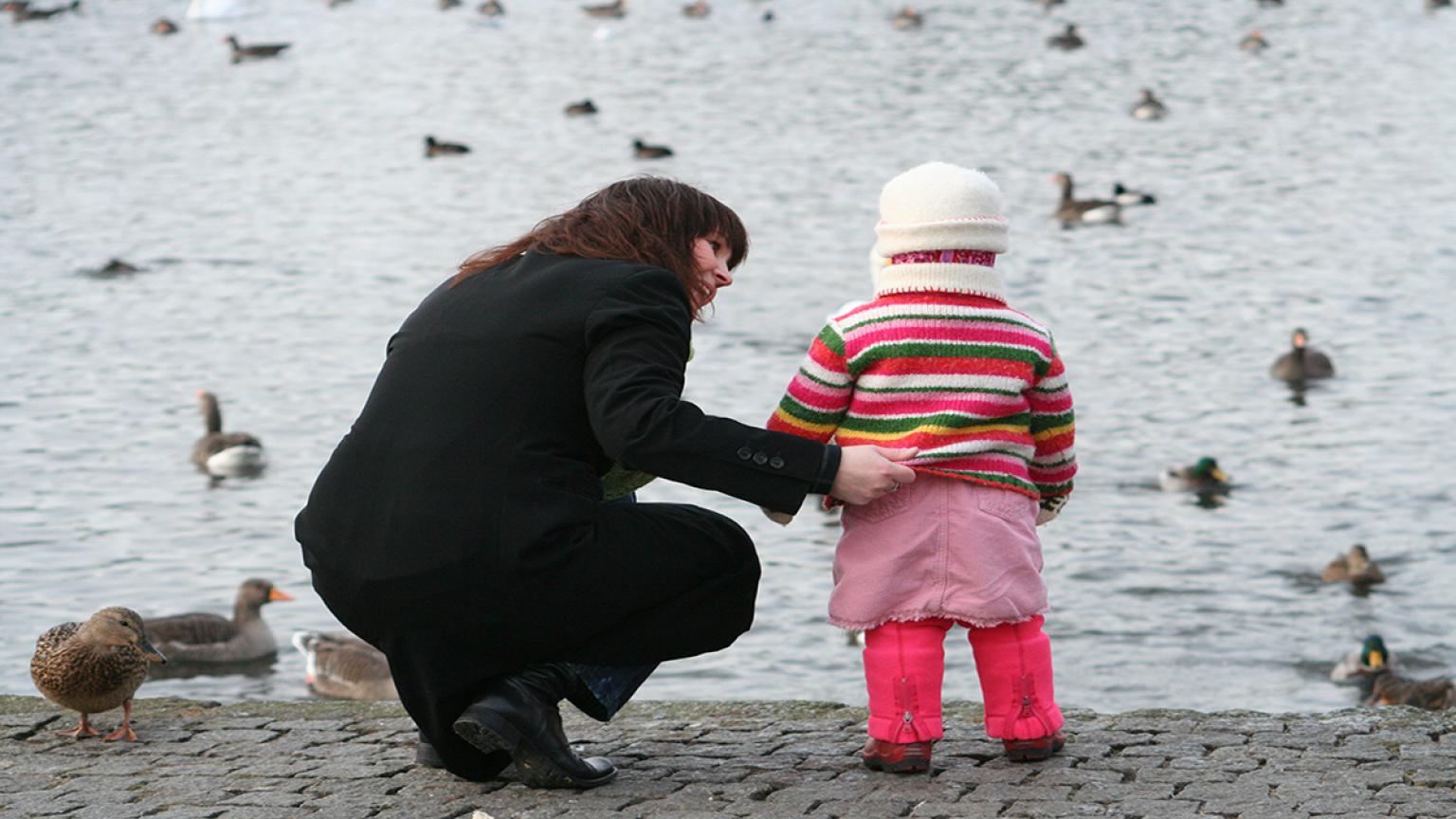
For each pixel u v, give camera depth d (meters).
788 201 51.41
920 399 5.87
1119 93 73.94
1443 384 31.56
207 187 55.62
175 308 38.78
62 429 29.58
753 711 7.03
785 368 32.50
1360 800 5.59
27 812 5.83
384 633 5.65
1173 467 26.19
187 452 28.47
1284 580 22.53
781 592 22.11
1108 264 43.19
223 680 21.12
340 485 5.66
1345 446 28.08
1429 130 62.50
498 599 5.48
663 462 5.41
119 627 7.14
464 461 5.48
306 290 40.69
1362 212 48.47
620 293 5.57
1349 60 81.94
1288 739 6.29
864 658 6.06
